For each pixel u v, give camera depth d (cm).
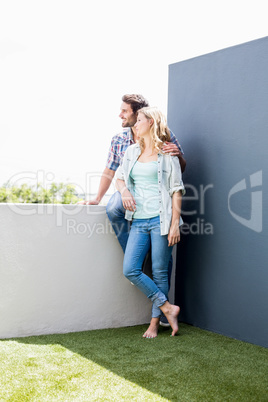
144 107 306
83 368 232
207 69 326
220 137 314
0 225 284
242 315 294
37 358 245
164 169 298
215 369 237
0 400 190
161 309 299
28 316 293
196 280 331
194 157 336
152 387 211
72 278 308
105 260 321
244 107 298
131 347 272
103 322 320
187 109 343
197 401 197
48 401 191
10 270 287
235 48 306
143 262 332
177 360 250
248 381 221
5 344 270
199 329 322
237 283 298
